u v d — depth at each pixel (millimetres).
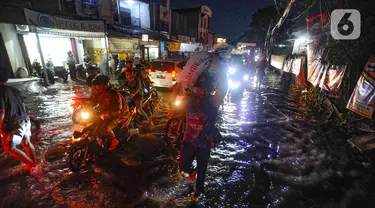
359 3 5781
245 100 9211
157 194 3117
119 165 3889
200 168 2961
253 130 5625
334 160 4074
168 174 3629
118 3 17609
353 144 4594
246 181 3422
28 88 10352
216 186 3299
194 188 3264
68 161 3561
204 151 2914
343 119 6109
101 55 15477
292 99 9484
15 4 10547
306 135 5309
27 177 3490
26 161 3562
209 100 2744
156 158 4160
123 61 15094
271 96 10109
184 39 27359
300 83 10586
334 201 2959
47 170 3689
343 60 6539
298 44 12828
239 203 2938
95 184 3332
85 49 18016
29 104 7996
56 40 14914
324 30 7633
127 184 3342
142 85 5672
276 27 14320
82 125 3969
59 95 9586
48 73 11953
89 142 3789
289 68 13047
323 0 7070
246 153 4355
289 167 3832
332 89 6824
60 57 15383
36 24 9703
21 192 3129
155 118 6578
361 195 3076
